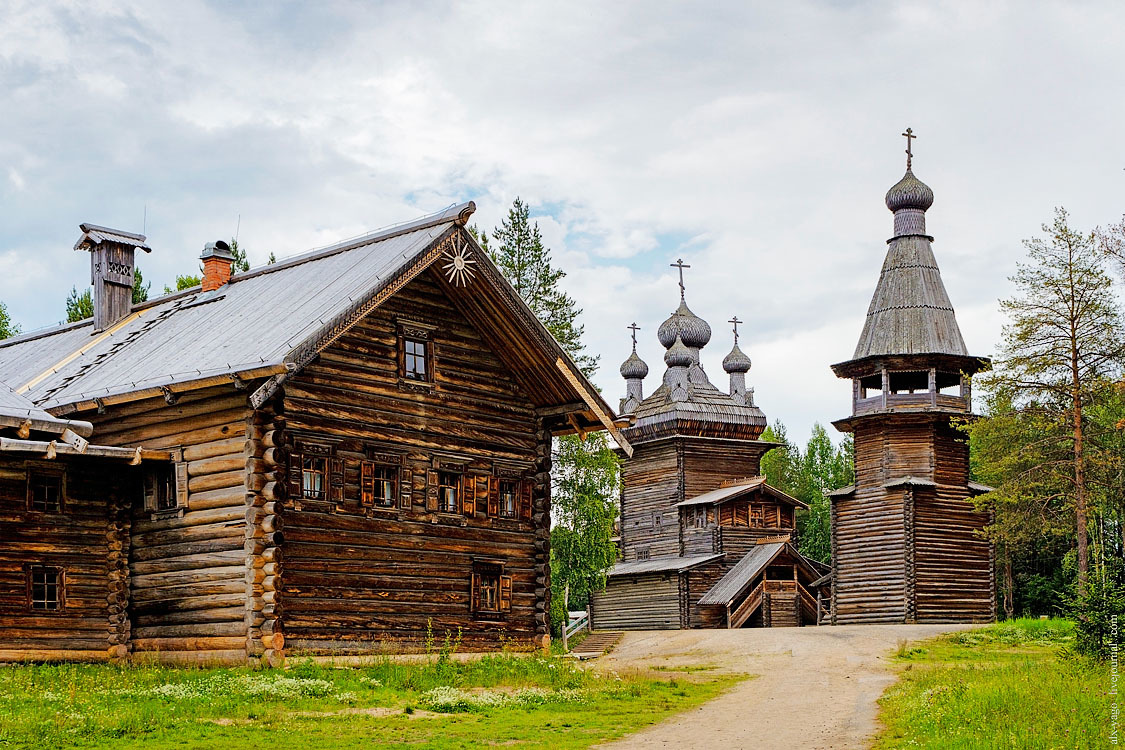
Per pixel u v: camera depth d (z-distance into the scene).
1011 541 52.66
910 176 63.81
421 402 32.34
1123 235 49.56
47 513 28.92
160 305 37.47
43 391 32.03
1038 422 49.28
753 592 68.12
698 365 86.19
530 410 35.44
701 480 78.44
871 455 61.56
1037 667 28.86
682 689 29.78
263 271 35.53
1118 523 58.25
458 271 31.38
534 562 34.78
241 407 28.69
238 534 28.31
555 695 25.69
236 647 28.00
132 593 30.06
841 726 22.20
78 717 19.83
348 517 30.08
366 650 29.91
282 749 18.38
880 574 60.09
